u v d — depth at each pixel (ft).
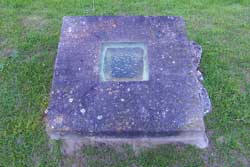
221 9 6.25
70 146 4.16
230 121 4.44
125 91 4.22
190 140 4.15
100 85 4.28
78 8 6.15
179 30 4.89
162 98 4.17
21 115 4.48
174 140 4.14
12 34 5.61
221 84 4.85
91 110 4.08
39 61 5.15
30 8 6.15
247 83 4.91
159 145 4.16
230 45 5.49
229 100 4.66
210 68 5.06
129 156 4.10
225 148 4.21
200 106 4.13
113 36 4.81
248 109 4.58
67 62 4.51
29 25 5.80
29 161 4.10
